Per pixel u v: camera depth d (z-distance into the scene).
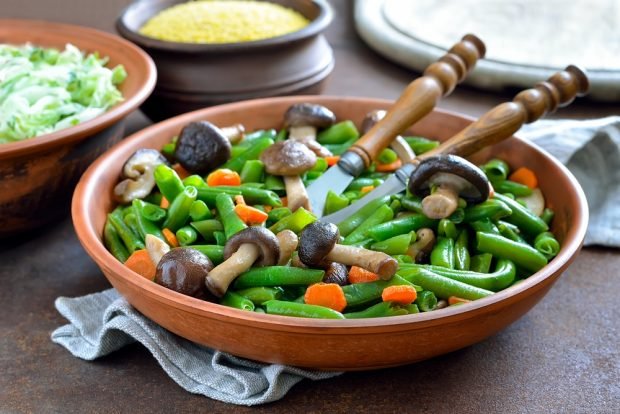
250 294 0.77
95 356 0.80
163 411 0.76
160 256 0.79
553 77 0.88
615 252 0.91
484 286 0.79
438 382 0.79
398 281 0.77
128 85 0.97
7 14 1.30
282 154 0.85
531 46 1.18
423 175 0.81
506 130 0.86
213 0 1.17
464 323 0.73
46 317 0.84
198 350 0.80
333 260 0.78
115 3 1.33
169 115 1.06
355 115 0.95
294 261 0.79
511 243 0.81
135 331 0.79
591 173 0.95
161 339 0.79
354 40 1.30
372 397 0.77
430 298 0.77
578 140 0.95
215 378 0.78
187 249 0.77
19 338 0.82
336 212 0.83
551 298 0.86
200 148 0.87
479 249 0.81
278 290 0.77
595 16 1.25
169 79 1.03
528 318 0.84
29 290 0.87
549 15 1.25
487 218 0.82
